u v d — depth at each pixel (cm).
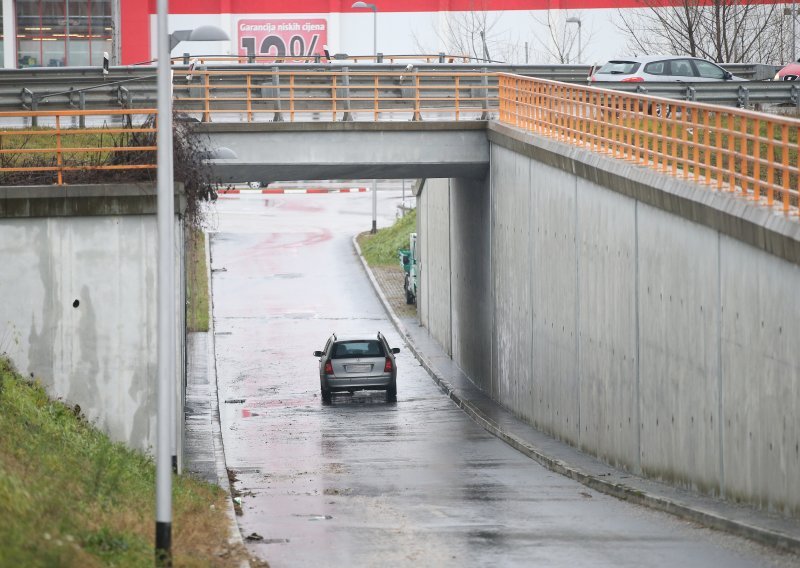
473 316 10281
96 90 9062
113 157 6322
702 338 5197
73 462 4522
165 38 3691
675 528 4666
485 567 3947
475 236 10081
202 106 9412
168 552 3431
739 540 4322
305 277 15525
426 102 10356
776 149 8050
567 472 6391
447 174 9619
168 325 3634
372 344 9662
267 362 11244
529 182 8119
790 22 16300
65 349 5647
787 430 4394
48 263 5631
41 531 3133
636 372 6050
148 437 5678
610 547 4275
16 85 9312
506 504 5419
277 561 4038
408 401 9769
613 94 6594
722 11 15188
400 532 4638
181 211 5884
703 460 5228
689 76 10556
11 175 6038
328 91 9788
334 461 7025
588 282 6831
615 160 6312
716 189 5131
